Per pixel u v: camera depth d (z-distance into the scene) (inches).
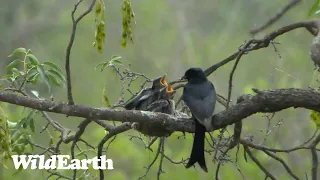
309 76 771.4
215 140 391.2
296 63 781.9
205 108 334.0
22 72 379.9
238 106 327.6
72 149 381.4
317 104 316.8
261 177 627.8
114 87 797.9
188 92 345.4
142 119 327.3
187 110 398.6
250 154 396.5
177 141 633.0
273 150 390.9
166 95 363.9
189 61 865.5
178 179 633.6
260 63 809.5
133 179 676.1
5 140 327.3
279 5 860.6
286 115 677.9
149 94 365.1
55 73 376.8
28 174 586.2
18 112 552.7
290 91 319.9
